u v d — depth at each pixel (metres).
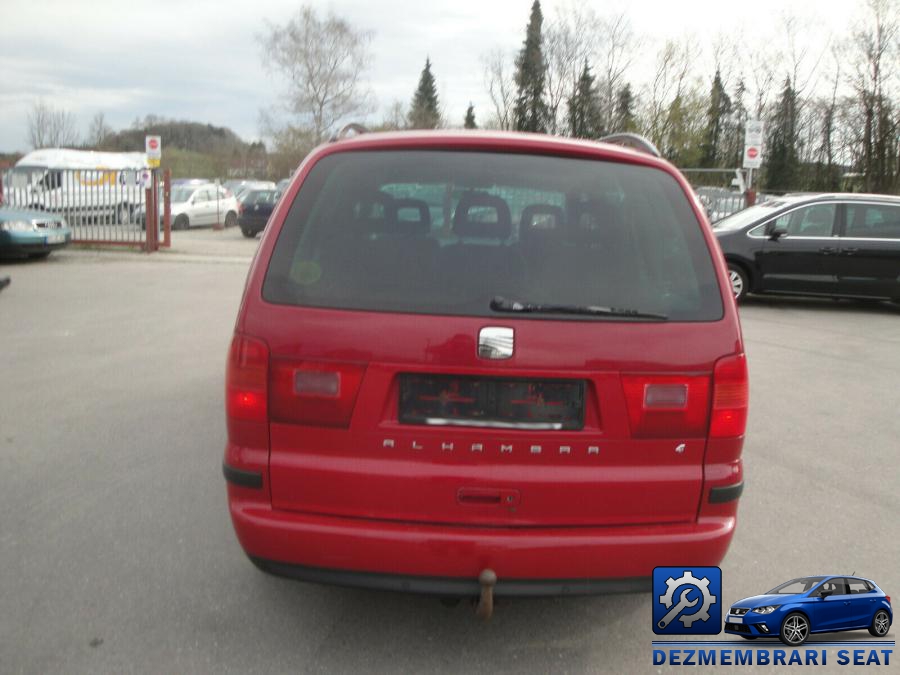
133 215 20.17
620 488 2.87
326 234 2.96
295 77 58.19
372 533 2.84
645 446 2.88
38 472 5.03
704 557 2.95
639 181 3.11
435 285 2.87
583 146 3.14
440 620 3.45
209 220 31.16
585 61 48.75
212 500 4.64
